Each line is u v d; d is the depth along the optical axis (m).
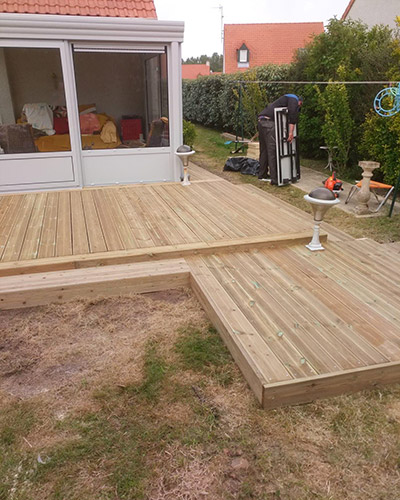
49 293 3.29
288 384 2.21
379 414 2.23
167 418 2.21
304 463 1.96
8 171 5.84
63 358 2.70
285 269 3.58
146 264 3.66
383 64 7.18
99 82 5.88
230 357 2.69
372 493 1.82
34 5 6.72
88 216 4.73
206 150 11.16
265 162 7.64
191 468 1.93
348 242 4.23
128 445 2.05
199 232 4.23
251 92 10.65
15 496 1.81
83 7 7.01
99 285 3.36
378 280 3.40
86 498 1.80
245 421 2.19
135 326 3.03
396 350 2.49
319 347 2.51
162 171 6.52
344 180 7.74
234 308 2.93
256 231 4.27
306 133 9.21
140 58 5.90
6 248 3.84
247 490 1.83
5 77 5.51
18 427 2.16
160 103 6.20
